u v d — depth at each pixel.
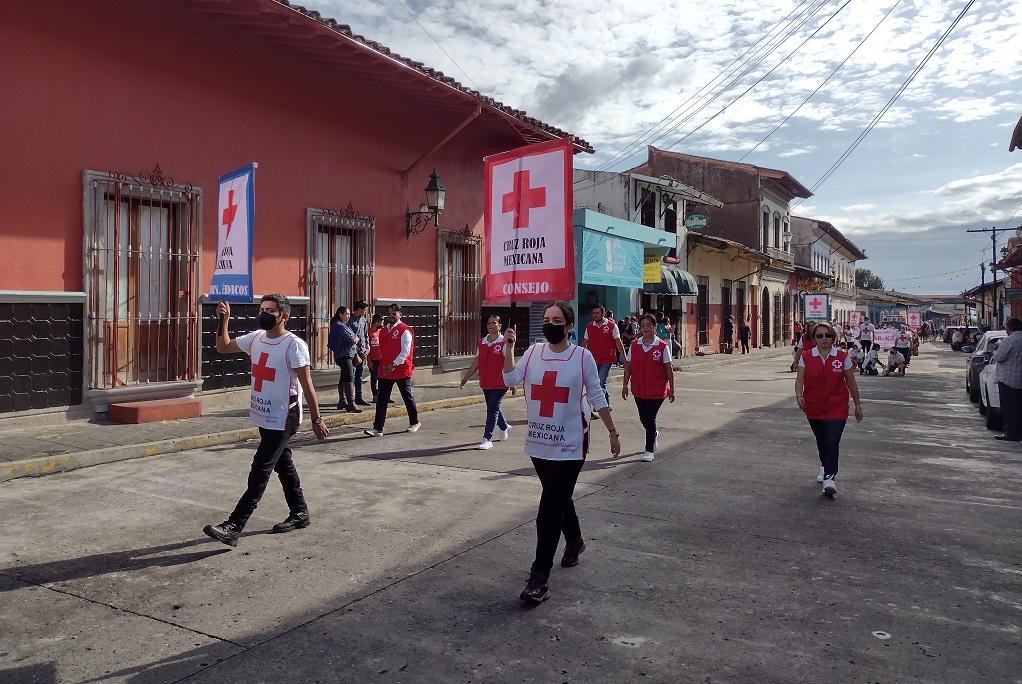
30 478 6.93
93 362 9.16
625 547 5.16
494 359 8.84
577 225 19.80
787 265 41.47
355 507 6.11
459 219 15.95
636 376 8.38
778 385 17.77
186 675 3.28
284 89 11.78
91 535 5.26
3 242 8.32
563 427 4.25
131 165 9.60
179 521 5.62
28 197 8.54
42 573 4.52
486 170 5.93
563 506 4.26
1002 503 6.44
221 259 8.66
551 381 4.30
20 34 8.43
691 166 37.97
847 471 7.75
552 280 5.45
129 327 9.71
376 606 4.07
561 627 3.82
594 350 11.33
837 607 4.10
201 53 10.45
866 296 71.94
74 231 8.99
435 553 4.97
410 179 14.58
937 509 6.23
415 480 7.10
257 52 11.27
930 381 20.22
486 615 3.96
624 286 22.41
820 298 32.62
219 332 5.53
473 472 7.46
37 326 8.60
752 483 7.16
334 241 12.98
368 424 10.61
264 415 5.21
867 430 10.76
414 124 14.57
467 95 13.35
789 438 9.85
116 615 3.92
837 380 6.73
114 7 9.36
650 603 4.15
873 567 4.77
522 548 5.10
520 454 8.41
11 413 8.39
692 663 3.42
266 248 11.55
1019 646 3.62
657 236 24.97
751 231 36.66
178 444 8.28
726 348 33.03
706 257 31.08
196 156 10.44
